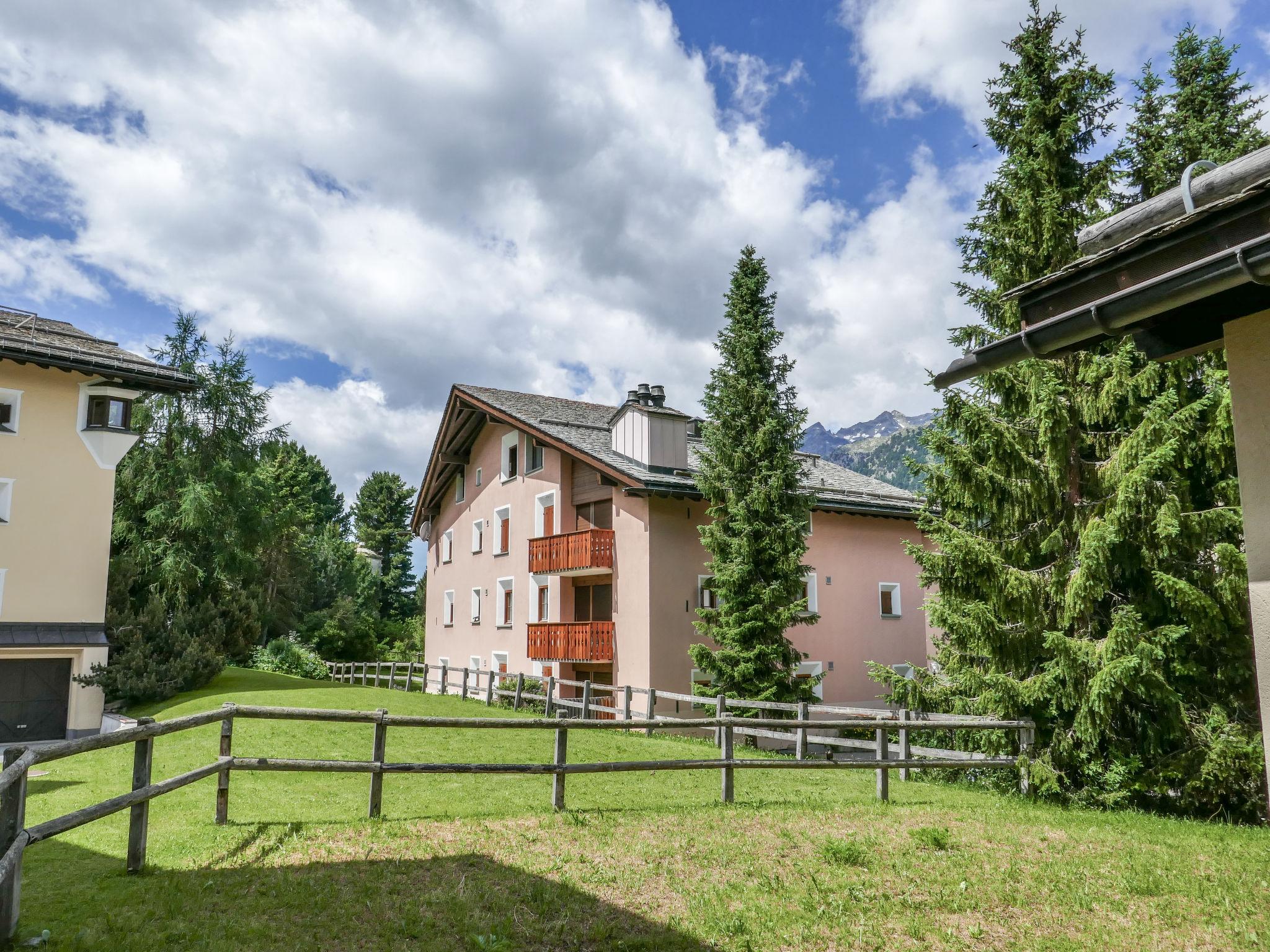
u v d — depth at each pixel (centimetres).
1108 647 1077
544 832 812
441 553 3756
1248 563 453
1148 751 1105
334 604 5244
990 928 597
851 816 942
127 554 2794
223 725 814
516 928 569
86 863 676
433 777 1173
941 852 795
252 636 2916
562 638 2506
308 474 6359
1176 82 1836
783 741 2042
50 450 2106
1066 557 1200
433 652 3744
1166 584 1067
